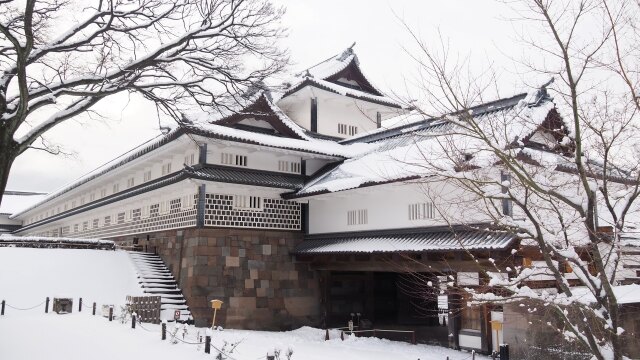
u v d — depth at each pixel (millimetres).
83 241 28125
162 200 27672
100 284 23891
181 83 13141
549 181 10844
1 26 10070
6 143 10914
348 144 29750
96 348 13336
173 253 25594
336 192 22328
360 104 32938
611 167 9289
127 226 32219
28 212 59594
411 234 19828
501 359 12977
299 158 26906
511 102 18344
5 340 13781
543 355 14031
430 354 17203
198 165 23312
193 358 12578
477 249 15555
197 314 22453
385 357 16297
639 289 14453
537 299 7941
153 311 20906
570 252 7668
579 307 7746
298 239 25938
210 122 23500
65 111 11977
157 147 24828
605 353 7422
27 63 11383
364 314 26516
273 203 25484
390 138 26656
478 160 10961
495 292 13344
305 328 23594
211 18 13117
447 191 17828
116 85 12266
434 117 7648
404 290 24938
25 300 21703
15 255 24375
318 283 25891
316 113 30953
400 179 18234
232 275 23578
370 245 20406
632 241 13922
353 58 33094
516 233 8133
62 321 17844
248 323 23453
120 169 30938
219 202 23891
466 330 18172
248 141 23109
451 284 9570
